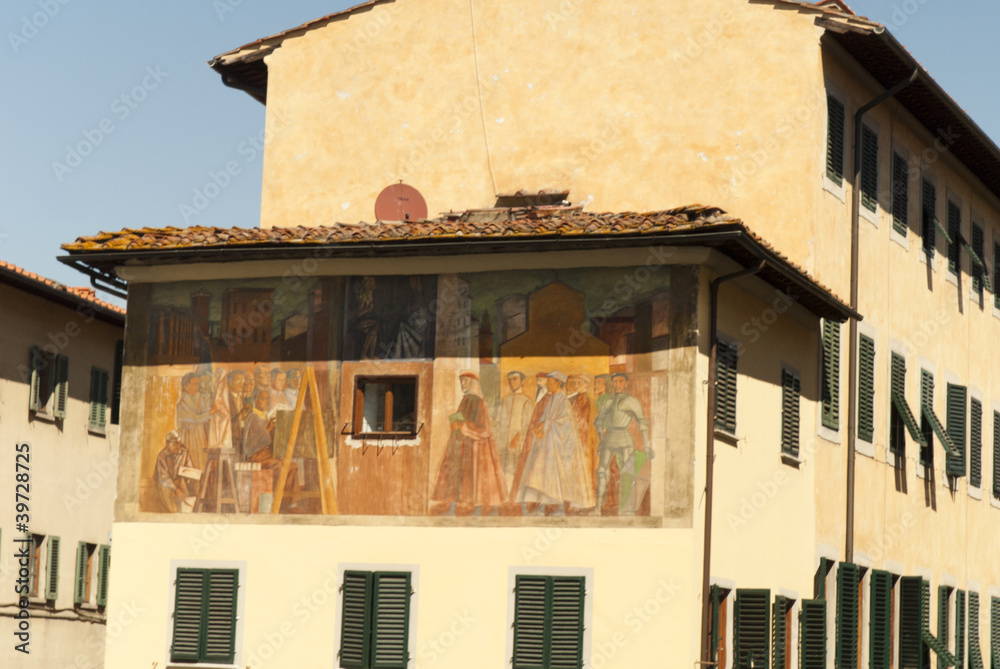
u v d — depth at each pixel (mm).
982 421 41062
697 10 31641
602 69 32281
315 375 26516
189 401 26984
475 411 25703
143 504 26906
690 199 31109
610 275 25406
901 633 33844
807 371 29984
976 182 40344
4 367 37625
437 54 33594
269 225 34281
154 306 27406
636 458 24906
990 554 41062
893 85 33281
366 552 25766
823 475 30484
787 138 30516
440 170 33188
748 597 26375
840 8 33031
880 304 33938
